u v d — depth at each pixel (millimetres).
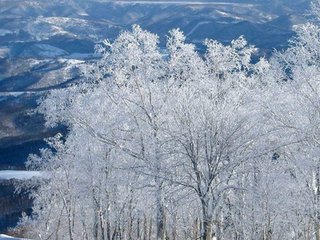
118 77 31125
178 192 29203
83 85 32406
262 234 32594
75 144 38219
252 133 28453
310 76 28109
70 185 40438
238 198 29625
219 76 29594
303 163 27375
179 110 29062
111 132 30938
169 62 30500
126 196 34500
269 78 29969
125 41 30688
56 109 31969
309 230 33812
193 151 28391
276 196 29234
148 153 29172
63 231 49500
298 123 28266
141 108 30781
